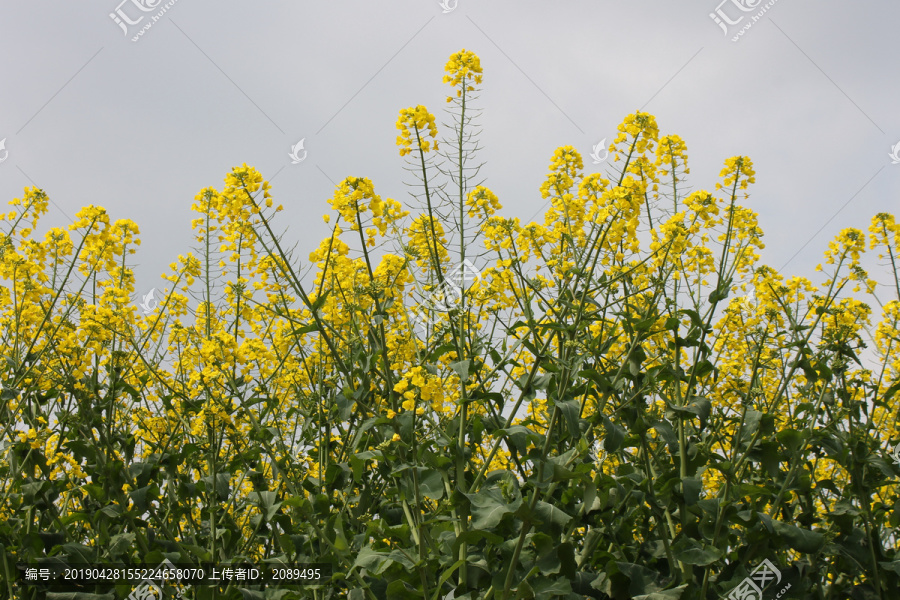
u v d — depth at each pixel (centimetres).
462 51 307
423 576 277
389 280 308
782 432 298
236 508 321
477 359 300
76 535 320
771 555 295
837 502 307
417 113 296
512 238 306
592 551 298
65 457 310
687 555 288
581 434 294
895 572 299
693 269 321
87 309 312
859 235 320
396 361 310
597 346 300
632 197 294
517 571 282
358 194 288
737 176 313
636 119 303
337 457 316
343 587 304
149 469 302
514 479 283
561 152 315
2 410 309
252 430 312
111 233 320
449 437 291
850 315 310
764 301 321
